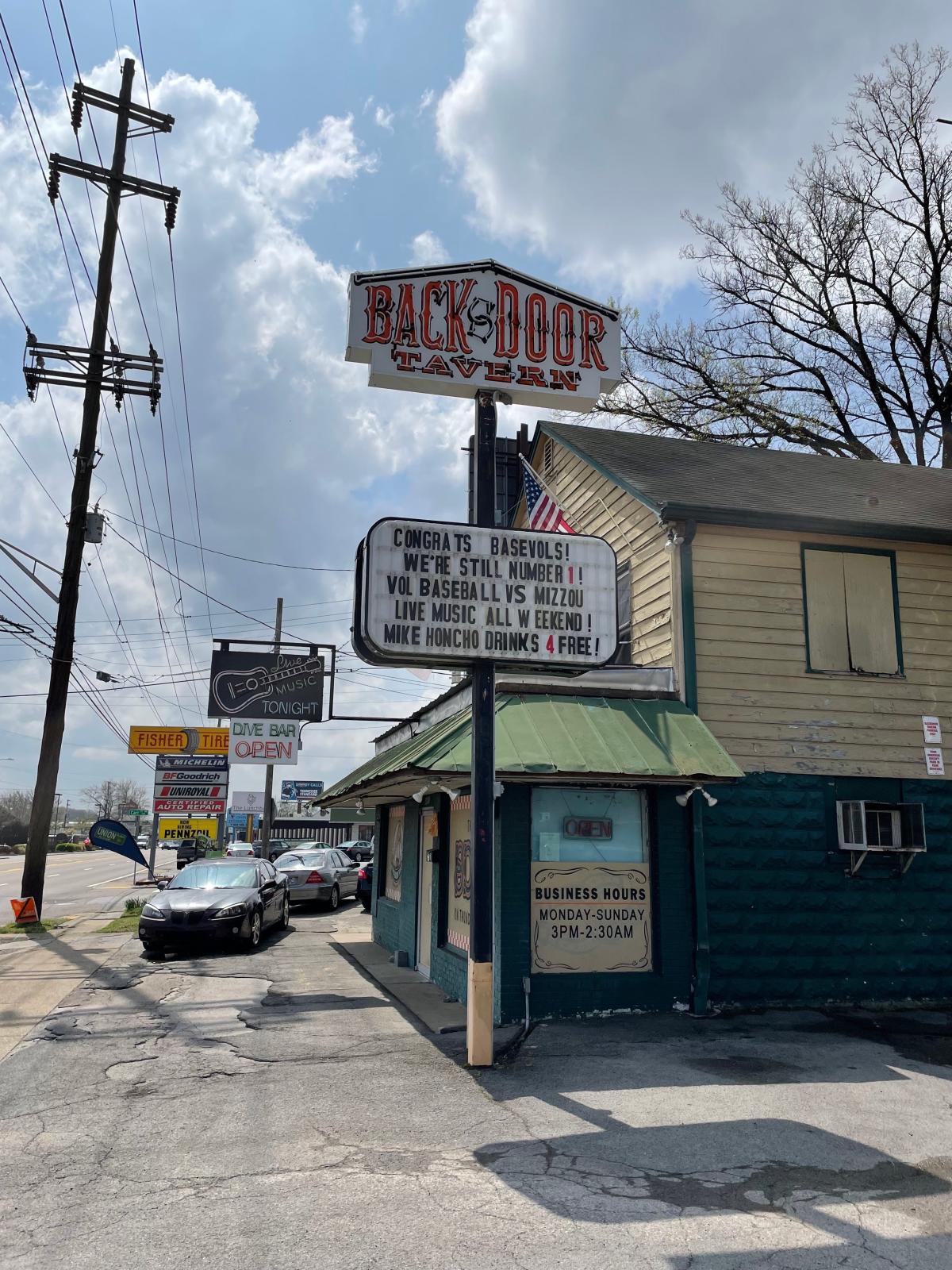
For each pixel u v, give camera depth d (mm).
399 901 14570
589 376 9273
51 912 23328
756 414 29625
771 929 10109
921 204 29359
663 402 29984
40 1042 8586
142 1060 7922
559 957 9469
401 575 8008
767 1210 4785
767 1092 6914
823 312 30453
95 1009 10094
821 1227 4578
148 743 29750
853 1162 5477
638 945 9695
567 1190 5016
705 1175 5258
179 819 32281
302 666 29703
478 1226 4543
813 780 10625
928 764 11086
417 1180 5145
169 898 14875
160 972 12609
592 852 9734
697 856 9883
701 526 10938
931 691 11312
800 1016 9594
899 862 10656
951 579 11734
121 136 19797
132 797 162500
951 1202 4918
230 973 12570
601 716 9742
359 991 11227
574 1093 6879
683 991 9672
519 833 9469
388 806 16297
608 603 8445
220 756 29812
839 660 11070
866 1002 10195
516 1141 5809
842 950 10258
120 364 19281
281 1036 8773
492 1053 7715
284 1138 5871
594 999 9430
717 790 10281
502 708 9602
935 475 15891
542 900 9531
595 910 9633
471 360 8977
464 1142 5781
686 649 10469
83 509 18797
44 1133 6016
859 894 10477
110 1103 6691
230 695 29250
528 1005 9180
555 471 15719
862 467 15859
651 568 11531
